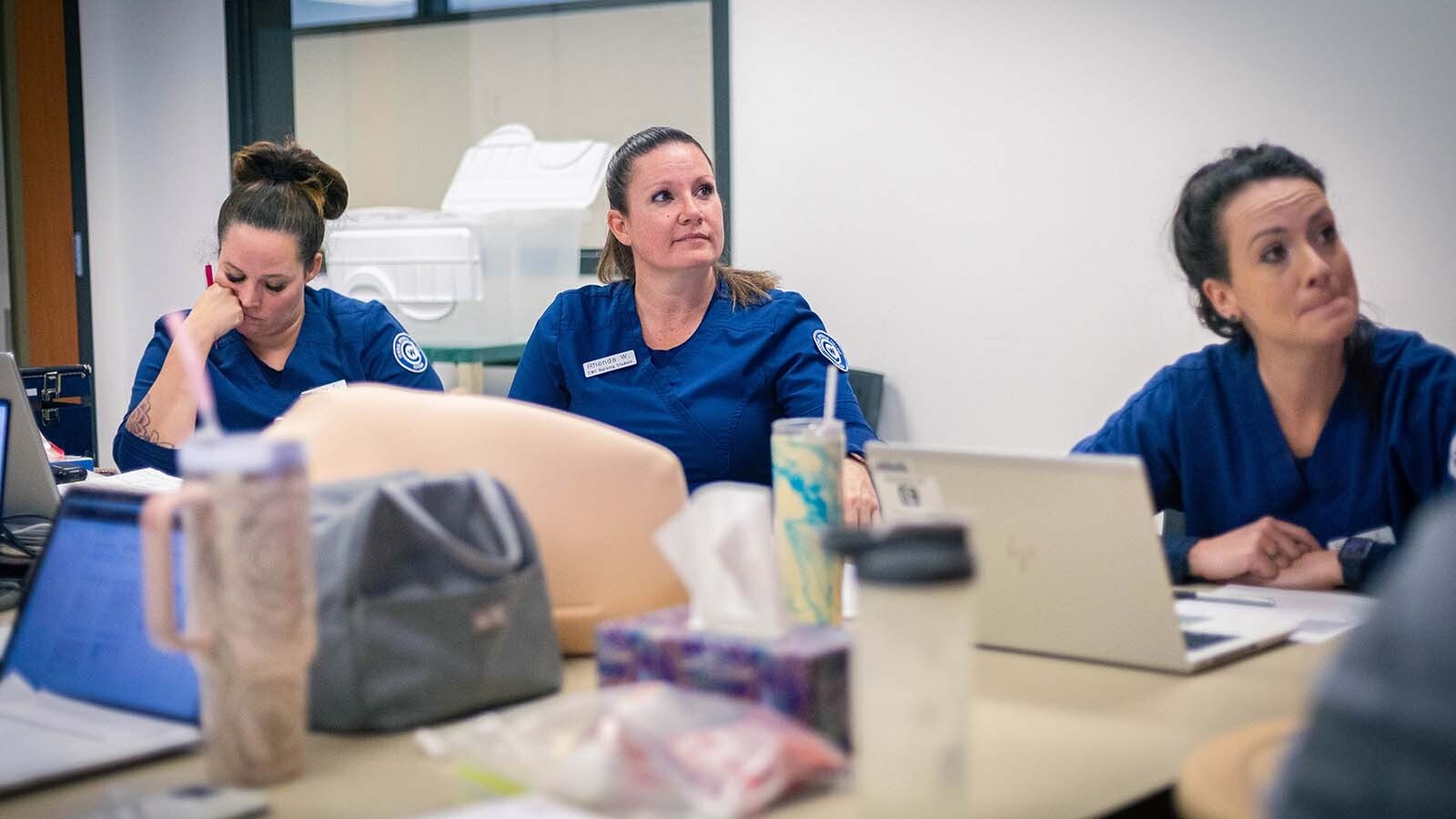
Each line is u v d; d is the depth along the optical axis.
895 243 3.88
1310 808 0.63
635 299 2.53
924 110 3.79
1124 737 1.05
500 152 4.41
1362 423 1.81
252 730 0.95
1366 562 1.60
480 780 0.92
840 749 0.99
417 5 4.62
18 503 2.09
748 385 2.45
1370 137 3.19
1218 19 3.36
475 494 1.16
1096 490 1.23
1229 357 1.88
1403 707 0.59
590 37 4.32
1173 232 1.91
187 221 5.07
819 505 1.25
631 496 1.30
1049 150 3.63
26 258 4.95
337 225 4.20
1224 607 1.51
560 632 1.31
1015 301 3.72
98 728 1.09
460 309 4.07
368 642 1.06
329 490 1.13
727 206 4.13
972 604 0.79
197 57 4.99
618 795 0.87
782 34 3.99
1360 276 3.24
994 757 1.01
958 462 1.31
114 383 5.20
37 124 4.95
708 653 1.01
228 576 0.93
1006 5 3.64
